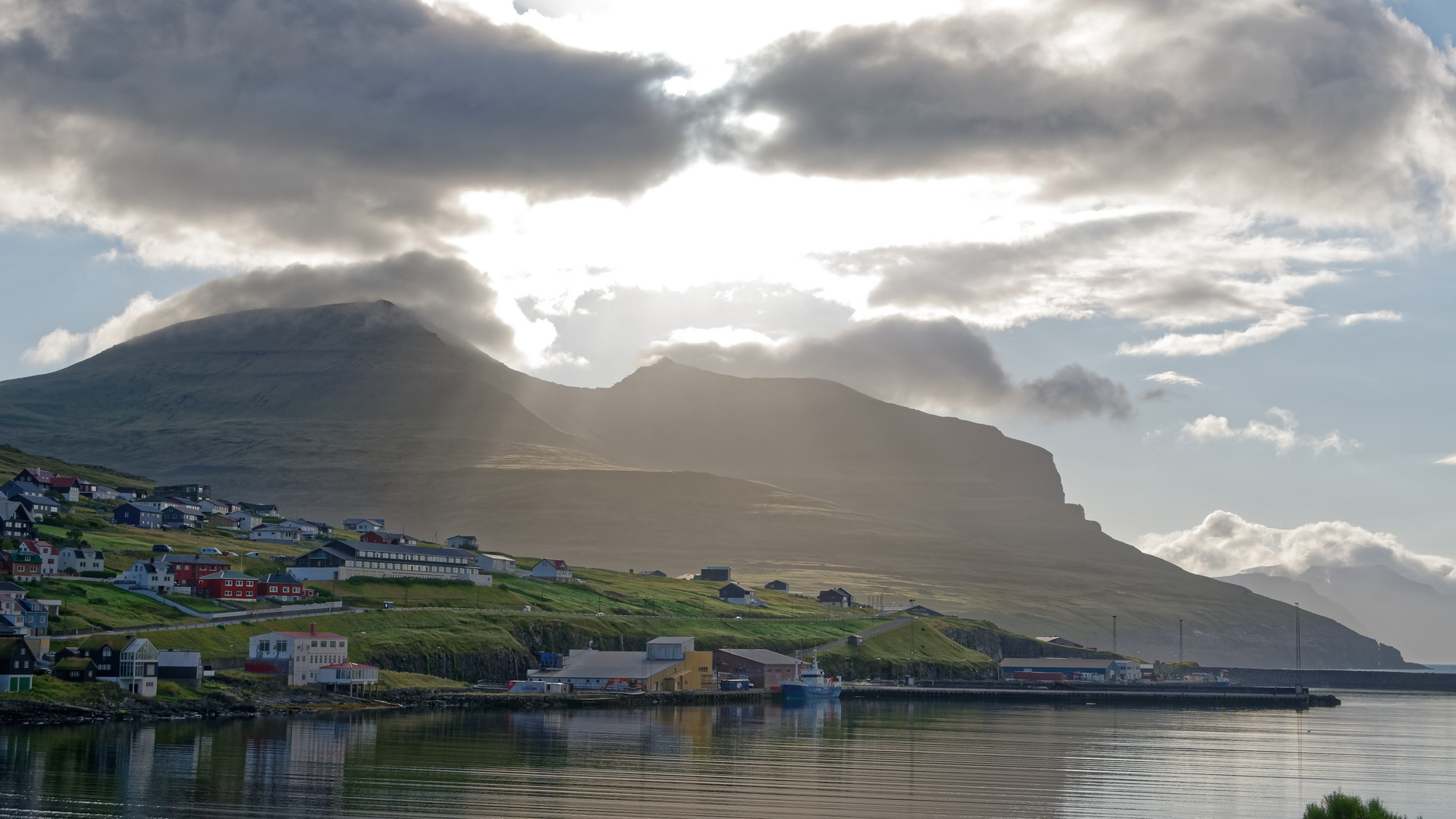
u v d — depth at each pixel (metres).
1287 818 154.50
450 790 152.62
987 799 159.88
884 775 176.50
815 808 150.62
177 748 176.25
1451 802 171.88
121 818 133.50
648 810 145.62
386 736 197.25
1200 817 153.25
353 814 138.12
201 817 134.88
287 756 172.75
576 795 152.88
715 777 169.50
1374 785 184.25
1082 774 183.88
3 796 141.12
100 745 176.12
